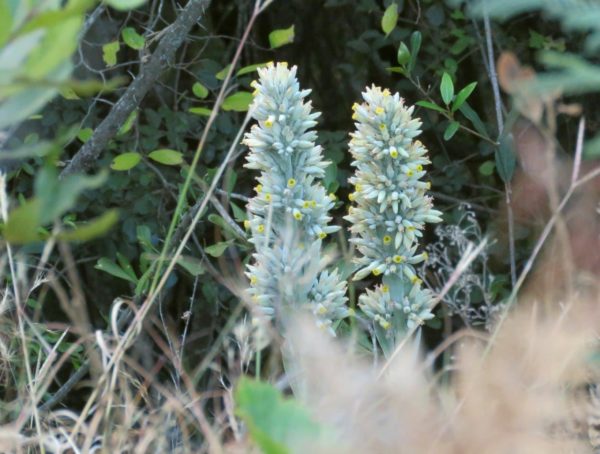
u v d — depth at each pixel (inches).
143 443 48.4
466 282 61.6
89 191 91.7
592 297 44.4
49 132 92.4
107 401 49.6
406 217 57.7
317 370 43.9
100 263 73.9
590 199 65.1
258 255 55.3
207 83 94.8
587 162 71.1
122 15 93.9
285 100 57.2
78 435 53.5
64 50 33.0
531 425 37.3
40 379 52.1
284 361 53.2
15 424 50.8
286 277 54.3
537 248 48.9
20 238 30.3
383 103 57.4
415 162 57.7
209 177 76.5
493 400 37.9
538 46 94.5
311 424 38.7
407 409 39.1
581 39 94.0
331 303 55.3
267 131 56.9
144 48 74.4
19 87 31.7
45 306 89.8
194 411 49.3
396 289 57.4
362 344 57.3
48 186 30.2
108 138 69.9
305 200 57.0
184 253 89.2
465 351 40.9
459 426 37.7
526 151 73.2
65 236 31.0
